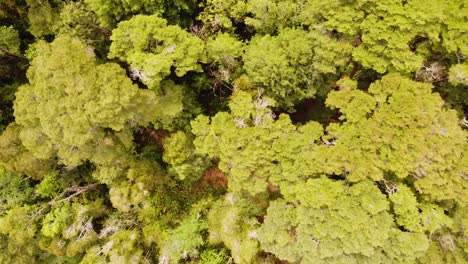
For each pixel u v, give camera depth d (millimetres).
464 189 13031
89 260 16078
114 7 14625
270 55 14031
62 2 16578
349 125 14086
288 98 15500
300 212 13641
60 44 13586
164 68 13312
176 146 15625
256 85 15312
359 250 12977
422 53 14109
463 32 13070
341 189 13445
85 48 15594
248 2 15250
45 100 13594
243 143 14195
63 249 16266
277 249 14242
